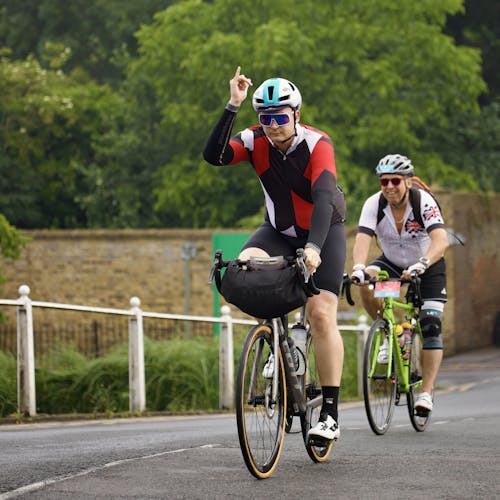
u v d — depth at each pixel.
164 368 32.88
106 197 78.19
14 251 43.62
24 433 19.41
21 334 24.88
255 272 12.73
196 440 16.88
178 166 72.00
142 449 15.41
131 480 12.47
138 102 79.00
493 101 89.31
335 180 13.41
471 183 72.31
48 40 94.12
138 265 59.72
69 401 32.06
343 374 36.69
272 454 13.06
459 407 28.00
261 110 13.27
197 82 70.81
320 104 69.31
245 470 13.26
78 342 60.19
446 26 87.94
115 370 32.62
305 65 68.19
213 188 70.44
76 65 94.94
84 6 92.88
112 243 59.97
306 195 13.79
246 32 70.81
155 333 58.66
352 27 68.56
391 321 18.92
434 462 14.07
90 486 12.07
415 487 12.12
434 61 71.81
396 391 18.88
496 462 14.05
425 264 18.94
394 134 68.19
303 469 13.47
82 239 60.22
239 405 12.28
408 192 19.36
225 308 30.48
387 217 19.59
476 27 88.50
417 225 19.47
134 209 76.94
